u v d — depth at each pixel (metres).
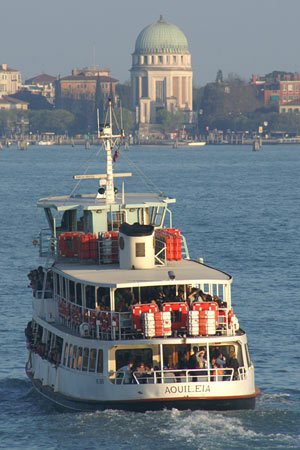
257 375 198.62
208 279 168.25
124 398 159.62
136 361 164.12
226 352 167.12
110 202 196.50
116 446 150.25
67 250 187.75
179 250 183.62
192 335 162.38
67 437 156.00
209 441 150.75
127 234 178.88
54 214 194.12
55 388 174.38
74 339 168.88
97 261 185.62
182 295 170.62
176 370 158.38
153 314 161.00
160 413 159.12
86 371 164.38
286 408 168.25
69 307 177.25
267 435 153.38
